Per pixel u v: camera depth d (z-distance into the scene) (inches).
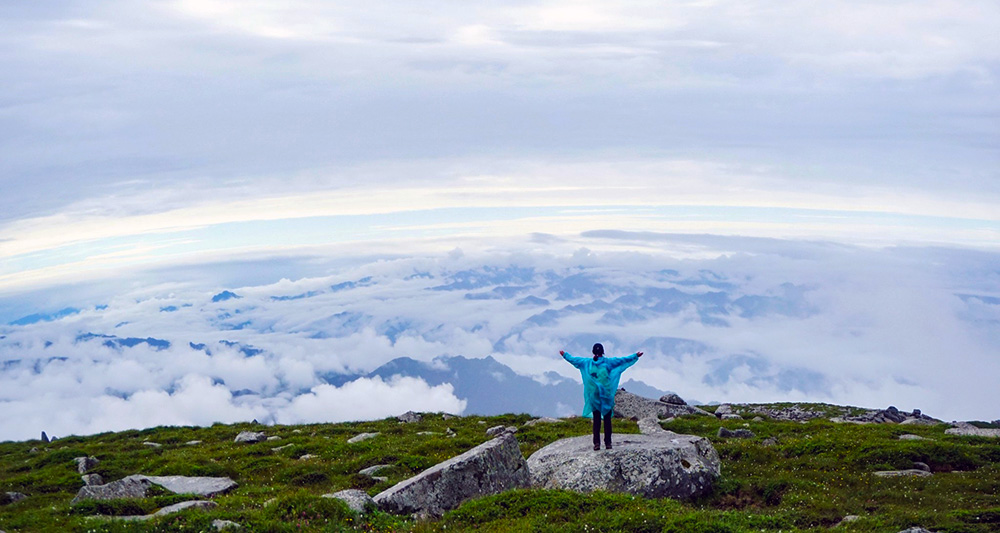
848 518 852.0
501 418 1904.5
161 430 1985.7
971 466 1122.7
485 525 796.6
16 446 1895.9
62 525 825.5
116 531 774.5
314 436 1718.8
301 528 768.9
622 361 1032.2
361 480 1127.0
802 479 1055.0
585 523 789.2
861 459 1151.6
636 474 953.5
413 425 1839.3
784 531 788.6
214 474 1216.8
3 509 1021.2
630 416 1847.9
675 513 830.5
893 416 2033.7
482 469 904.3
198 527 772.0
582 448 1050.1
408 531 781.3
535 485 986.7
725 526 775.7
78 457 1451.8
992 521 823.7
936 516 838.5
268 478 1203.9
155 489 1034.7
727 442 1380.4
